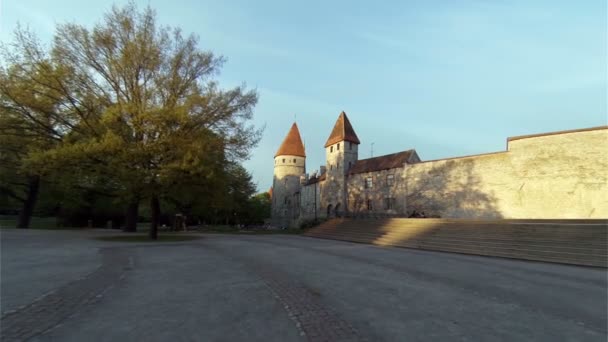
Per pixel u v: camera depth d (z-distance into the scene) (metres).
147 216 58.00
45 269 9.37
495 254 14.34
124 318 5.13
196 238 23.28
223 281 7.94
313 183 52.84
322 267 10.34
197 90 21.41
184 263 10.77
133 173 18.20
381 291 7.13
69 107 21.83
